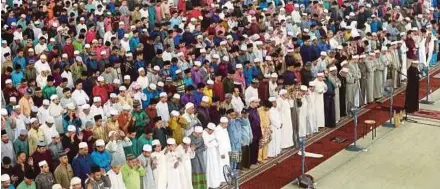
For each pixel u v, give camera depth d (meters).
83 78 19.92
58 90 18.80
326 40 26.00
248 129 17.59
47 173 13.78
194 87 19.52
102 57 21.20
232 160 17.22
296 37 25.95
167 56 22.44
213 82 19.97
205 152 16.38
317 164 18.62
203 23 27.52
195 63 21.08
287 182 17.25
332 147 20.06
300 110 20.23
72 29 24.78
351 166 18.45
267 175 17.73
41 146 14.60
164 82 20.22
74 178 13.34
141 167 14.65
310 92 20.77
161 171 14.96
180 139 16.75
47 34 24.27
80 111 17.48
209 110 18.14
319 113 21.45
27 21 25.23
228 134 17.02
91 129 16.08
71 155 15.34
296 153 19.53
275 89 20.39
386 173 17.91
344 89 22.58
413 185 17.06
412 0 34.56
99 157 14.58
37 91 18.33
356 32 28.09
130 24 27.05
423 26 29.44
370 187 16.92
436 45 29.62
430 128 21.89
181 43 22.86
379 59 24.42
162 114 17.92
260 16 27.39
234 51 22.75
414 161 18.86
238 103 18.89
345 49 24.23
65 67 20.31
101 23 25.92
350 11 31.50
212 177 16.59
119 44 23.72
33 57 20.94
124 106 17.22
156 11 28.34
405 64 26.95
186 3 30.11
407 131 21.59
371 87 24.05
